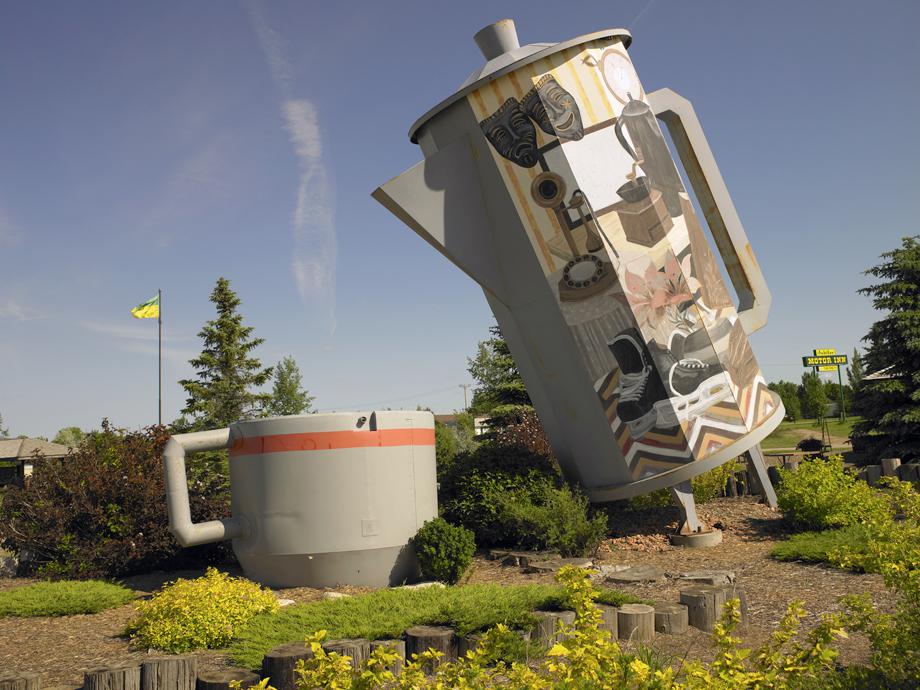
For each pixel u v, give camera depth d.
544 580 11.09
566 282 13.91
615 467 14.11
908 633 5.38
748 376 14.30
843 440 46.97
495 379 47.44
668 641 7.60
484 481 13.82
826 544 11.37
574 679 4.03
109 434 15.00
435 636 7.06
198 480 14.95
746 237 15.45
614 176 13.71
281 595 10.83
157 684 6.57
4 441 43.75
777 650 4.48
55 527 13.43
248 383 40.47
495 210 14.33
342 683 4.05
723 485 16.02
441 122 14.49
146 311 38.88
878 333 25.19
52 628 9.49
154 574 13.44
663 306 13.67
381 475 11.38
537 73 13.59
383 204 14.24
